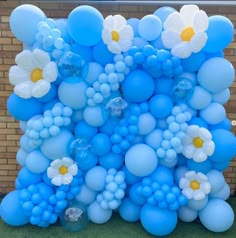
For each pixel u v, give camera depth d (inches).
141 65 104.3
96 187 110.7
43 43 99.9
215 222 109.8
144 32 104.4
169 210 107.0
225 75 103.2
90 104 104.5
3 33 127.6
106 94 102.7
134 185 111.7
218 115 108.7
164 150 105.3
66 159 106.7
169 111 106.2
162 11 110.6
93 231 113.0
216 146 106.6
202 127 105.9
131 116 105.4
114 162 110.7
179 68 102.5
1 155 137.6
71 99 103.3
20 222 112.9
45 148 105.6
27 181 110.5
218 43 103.7
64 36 105.0
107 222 118.6
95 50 104.4
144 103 107.0
